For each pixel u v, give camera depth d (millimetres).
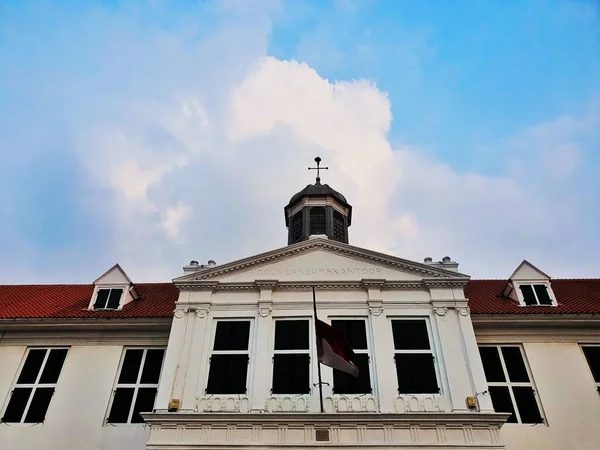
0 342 14711
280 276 14188
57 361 14414
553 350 13867
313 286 12820
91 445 12586
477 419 11031
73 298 17688
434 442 10812
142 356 14453
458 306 13234
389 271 14172
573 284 18656
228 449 10844
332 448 10781
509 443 12141
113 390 13672
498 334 14195
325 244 14773
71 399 13484
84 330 14883
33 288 19641
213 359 12555
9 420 13141
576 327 14219
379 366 12156
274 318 13312
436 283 13703
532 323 14141
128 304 16547
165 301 17016
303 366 12297
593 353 13930
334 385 11961
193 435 11078
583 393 13000
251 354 12570
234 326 13258
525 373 13531
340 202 20812
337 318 13352
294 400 11680
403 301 13484
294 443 10859
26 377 14039
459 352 12352
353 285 13789
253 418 11133
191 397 11797
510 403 12898
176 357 12516
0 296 18406
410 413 11109
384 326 12969
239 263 14312
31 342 14734
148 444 10945
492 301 15797
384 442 10820
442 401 11609
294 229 20359
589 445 12102
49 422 13039
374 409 11500
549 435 12273
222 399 11773
